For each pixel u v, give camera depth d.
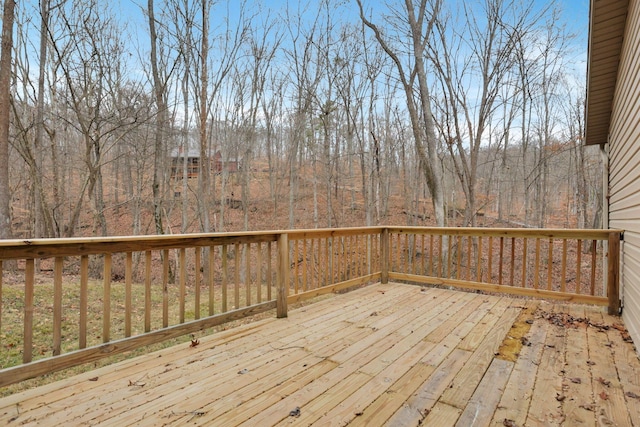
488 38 10.42
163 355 2.60
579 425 1.74
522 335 3.08
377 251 5.50
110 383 2.16
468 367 2.42
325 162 14.82
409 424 1.74
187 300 6.71
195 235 2.87
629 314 3.29
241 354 2.63
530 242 13.17
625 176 3.89
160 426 1.72
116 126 9.05
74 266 10.78
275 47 13.22
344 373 2.31
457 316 3.65
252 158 17.70
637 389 2.12
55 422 1.75
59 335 2.12
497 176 19.42
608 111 5.21
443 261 8.89
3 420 1.75
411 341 2.92
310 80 13.52
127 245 2.45
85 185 9.34
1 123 7.79
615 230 3.80
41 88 9.29
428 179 8.39
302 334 3.09
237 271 3.27
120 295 6.62
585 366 2.45
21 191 15.95
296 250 3.93
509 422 1.76
